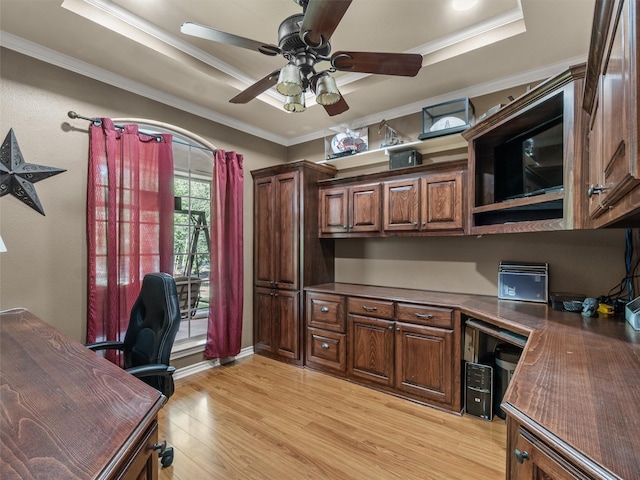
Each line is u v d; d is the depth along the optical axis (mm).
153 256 2678
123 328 2479
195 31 1536
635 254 2131
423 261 3113
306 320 3260
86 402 897
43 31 2014
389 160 3172
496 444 2010
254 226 3680
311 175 3393
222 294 3215
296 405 2496
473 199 2426
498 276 2654
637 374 1055
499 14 2041
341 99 2076
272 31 2221
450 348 2404
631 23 636
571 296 2203
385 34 2234
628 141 680
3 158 2045
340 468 1794
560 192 1719
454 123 2705
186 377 3018
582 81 1606
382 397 2639
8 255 2070
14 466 625
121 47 2186
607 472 585
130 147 2535
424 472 1763
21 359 1221
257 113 3336
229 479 1707
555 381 1000
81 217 2373
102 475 616
